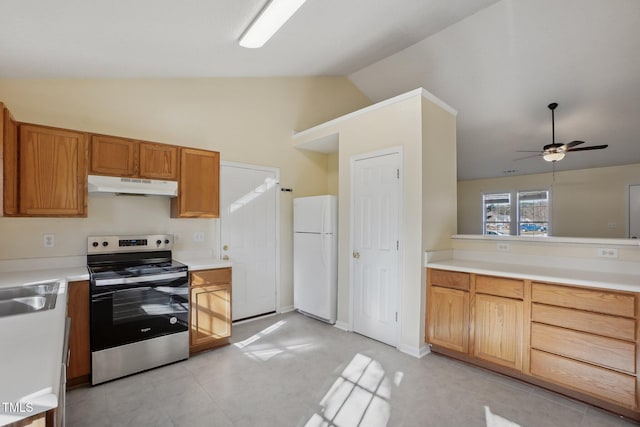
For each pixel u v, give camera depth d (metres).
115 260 2.89
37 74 2.47
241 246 3.82
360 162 3.45
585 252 2.56
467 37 3.83
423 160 2.94
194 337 2.87
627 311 1.96
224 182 3.68
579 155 6.47
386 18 3.02
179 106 3.35
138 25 2.00
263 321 3.85
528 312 2.35
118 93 2.96
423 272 2.94
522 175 8.09
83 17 1.78
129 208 3.02
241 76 3.78
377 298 3.26
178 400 2.17
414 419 1.99
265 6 2.01
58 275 2.31
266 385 2.38
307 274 4.02
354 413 2.05
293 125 4.38
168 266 2.78
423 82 4.84
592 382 2.08
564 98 4.65
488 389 2.34
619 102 4.56
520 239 2.90
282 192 4.25
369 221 3.35
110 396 2.21
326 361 2.78
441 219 3.21
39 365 0.82
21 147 2.26
